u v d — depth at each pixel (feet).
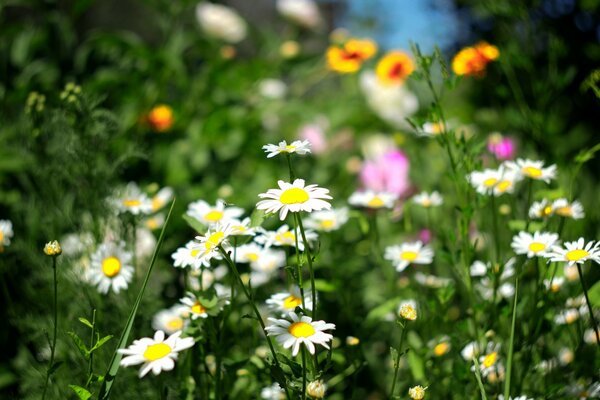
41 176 2.99
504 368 2.44
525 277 2.68
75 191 2.91
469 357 2.50
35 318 2.72
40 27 4.46
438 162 3.96
